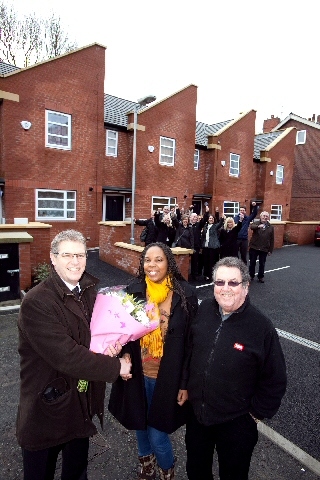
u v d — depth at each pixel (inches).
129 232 465.7
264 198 802.8
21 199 443.2
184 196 637.9
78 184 494.6
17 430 65.9
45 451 67.2
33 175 450.0
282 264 432.1
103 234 387.5
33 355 63.8
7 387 132.2
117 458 98.0
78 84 476.1
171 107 595.5
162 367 80.6
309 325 214.2
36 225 272.7
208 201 704.4
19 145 433.7
